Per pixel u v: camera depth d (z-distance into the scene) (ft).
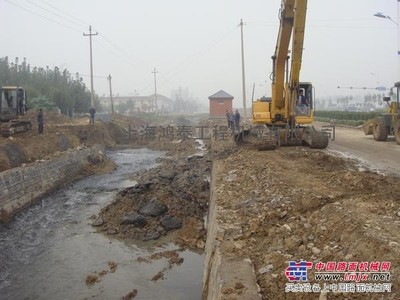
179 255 36.45
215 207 31.24
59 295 29.68
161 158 97.71
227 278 19.07
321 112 176.45
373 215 22.06
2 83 134.41
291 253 20.93
